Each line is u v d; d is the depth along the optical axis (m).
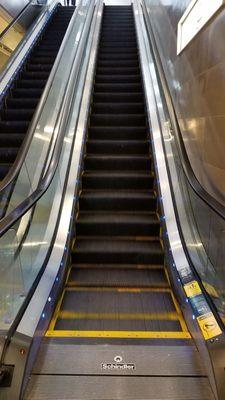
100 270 2.94
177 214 3.11
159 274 2.89
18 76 5.36
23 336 1.85
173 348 1.98
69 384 1.72
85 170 4.00
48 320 2.22
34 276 2.45
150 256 3.00
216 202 1.96
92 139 4.48
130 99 5.18
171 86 4.28
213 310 2.04
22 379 1.66
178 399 1.64
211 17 2.54
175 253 2.72
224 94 2.32
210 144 2.63
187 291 2.28
